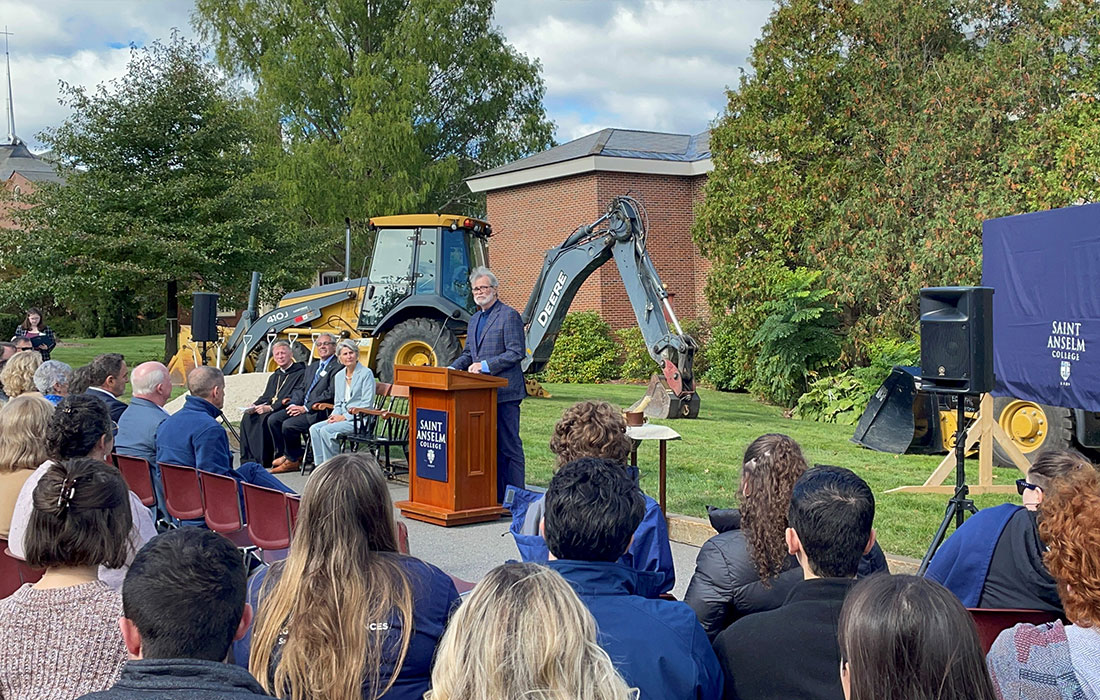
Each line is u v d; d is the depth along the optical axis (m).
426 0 33.09
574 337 23.69
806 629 2.44
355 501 2.74
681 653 2.45
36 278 23.09
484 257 16.95
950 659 1.65
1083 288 8.76
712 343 21.64
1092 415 10.15
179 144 23.84
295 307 16.67
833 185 18.27
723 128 20.17
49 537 2.66
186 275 23.16
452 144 35.81
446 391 7.73
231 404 13.16
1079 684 2.34
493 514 7.92
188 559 1.96
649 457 11.04
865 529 2.56
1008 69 16.25
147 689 1.83
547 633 1.73
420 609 2.77
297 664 2.56
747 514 3.15
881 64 17.86
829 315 18.09
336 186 31.58
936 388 5.77
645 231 13.74
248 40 34.31
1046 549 3.40
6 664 2.57
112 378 7.12
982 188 15.95
